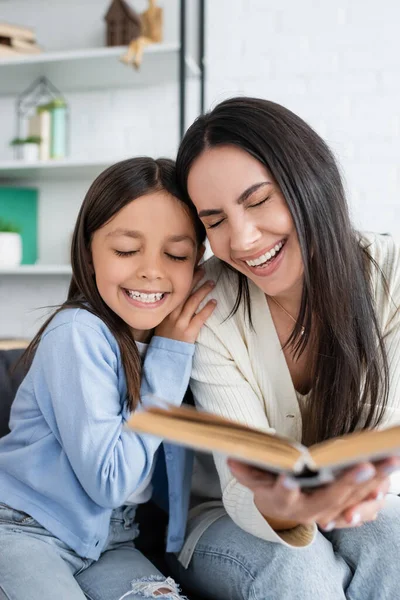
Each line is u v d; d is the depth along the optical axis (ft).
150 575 3.56
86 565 3.68
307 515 2.63
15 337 9.01
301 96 8.64
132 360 3.77
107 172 3.78
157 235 3.65
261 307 3.85
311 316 3.64
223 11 8.84
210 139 3.33
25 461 3.73
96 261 3.77
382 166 8.43
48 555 3.45
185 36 8.02
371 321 3.61
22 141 8.91
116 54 8.19
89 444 3.47
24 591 3.12
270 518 3.24
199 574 3.79
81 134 9.34
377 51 8.44
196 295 3.92
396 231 8.39
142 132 9.18
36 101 9.50
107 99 9.28
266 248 3.36
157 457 4.16
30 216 9.41
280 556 3.38
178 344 3.80
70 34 9.31
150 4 8.53
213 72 8.88
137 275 3.67
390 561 3.40
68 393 3.57
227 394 3.83
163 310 3.75
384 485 2.77
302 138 3.38
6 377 4.51
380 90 8.44
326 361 3.64
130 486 3.52
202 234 3.92
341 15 8.52
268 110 3.36
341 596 3.33
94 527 3.64
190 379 4.02
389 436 2.26
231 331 3.87
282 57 8.68
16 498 3.72
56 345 3.67
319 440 3.70
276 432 3.95
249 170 3.25
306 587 3.28
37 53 8.83
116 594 3.38
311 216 3.34
